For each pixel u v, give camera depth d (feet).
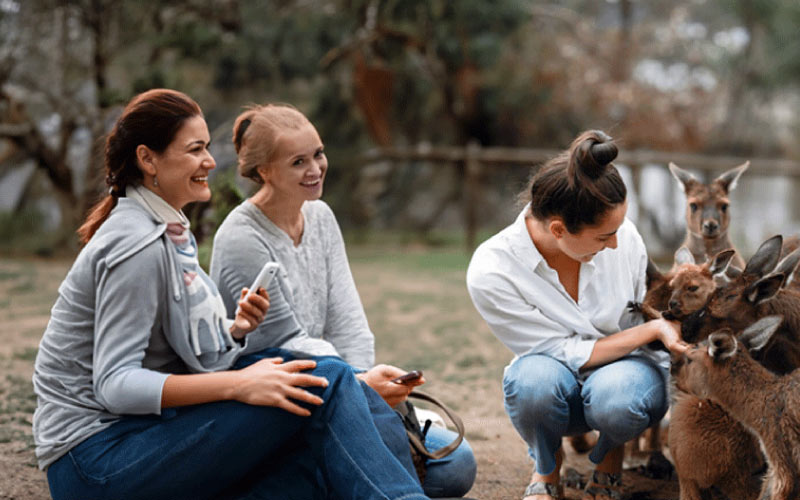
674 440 11.44
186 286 9.87
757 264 12.54
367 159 51.13
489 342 24.11
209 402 9.50
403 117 60.95
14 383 17.60
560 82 59.93
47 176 43.34
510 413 11.65
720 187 19.08
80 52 45.37
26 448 13.64
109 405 9.44
